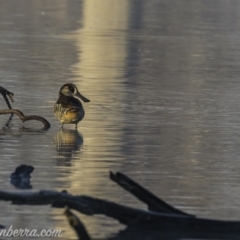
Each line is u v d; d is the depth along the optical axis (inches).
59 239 377.1
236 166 529.3
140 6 2231.8
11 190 437.4
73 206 410.0
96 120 683.4
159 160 539.2
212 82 940.6
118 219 403.2
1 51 1185.4
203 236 394.0
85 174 492.4
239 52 1289.4
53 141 592.7
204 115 719.1
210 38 1499.8
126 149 569.9
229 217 414.9
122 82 917.8
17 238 375.6
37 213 406.6
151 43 1373.0
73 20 1785.2
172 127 660.1
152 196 406.6
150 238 385.7
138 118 695.7
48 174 489.4
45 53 1178.6
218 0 2482.8
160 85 902.4
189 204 435.8
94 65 1062.4
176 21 1843.0
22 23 1667.1
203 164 531.5
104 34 1502.2
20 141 589.9
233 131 651.5
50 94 815.7
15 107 740.7
